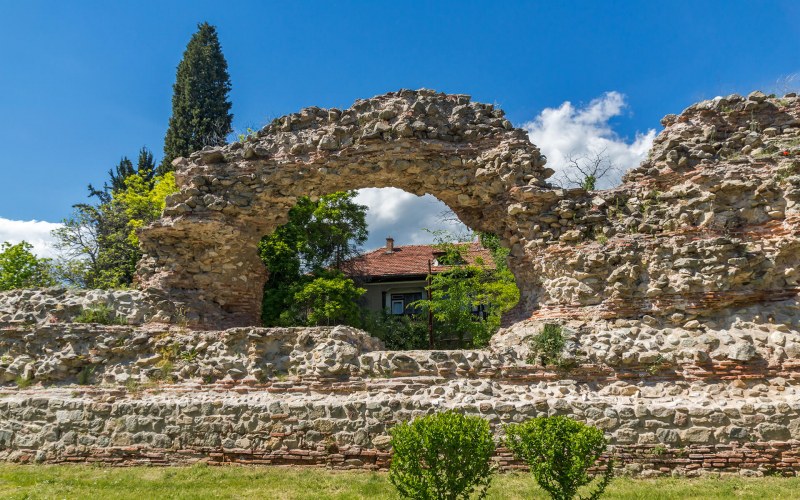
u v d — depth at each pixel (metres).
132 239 29.39
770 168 11.17
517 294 23.77
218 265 13.42
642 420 9.49
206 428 10.27
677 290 10.78
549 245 11.95
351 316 26.30
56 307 12.20
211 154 13.38
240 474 9.41
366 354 10.74
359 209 30.97
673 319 10.77
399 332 28.97
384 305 33.31
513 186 12.34
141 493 8.42
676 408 9.48
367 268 34.03
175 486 8.83
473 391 10.16
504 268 24.77
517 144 12.66
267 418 10.18
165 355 11.39
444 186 13.12
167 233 13.08
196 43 44.66
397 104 13.31
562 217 12.05
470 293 25.33
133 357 11.52
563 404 9.70
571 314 11.39
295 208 27.81
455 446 6.21
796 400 9.32
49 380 11.42
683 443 9.34
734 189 11.04
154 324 12.16
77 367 11.52
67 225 31.58
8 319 12.09
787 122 11.90
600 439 6.59
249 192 13.19
